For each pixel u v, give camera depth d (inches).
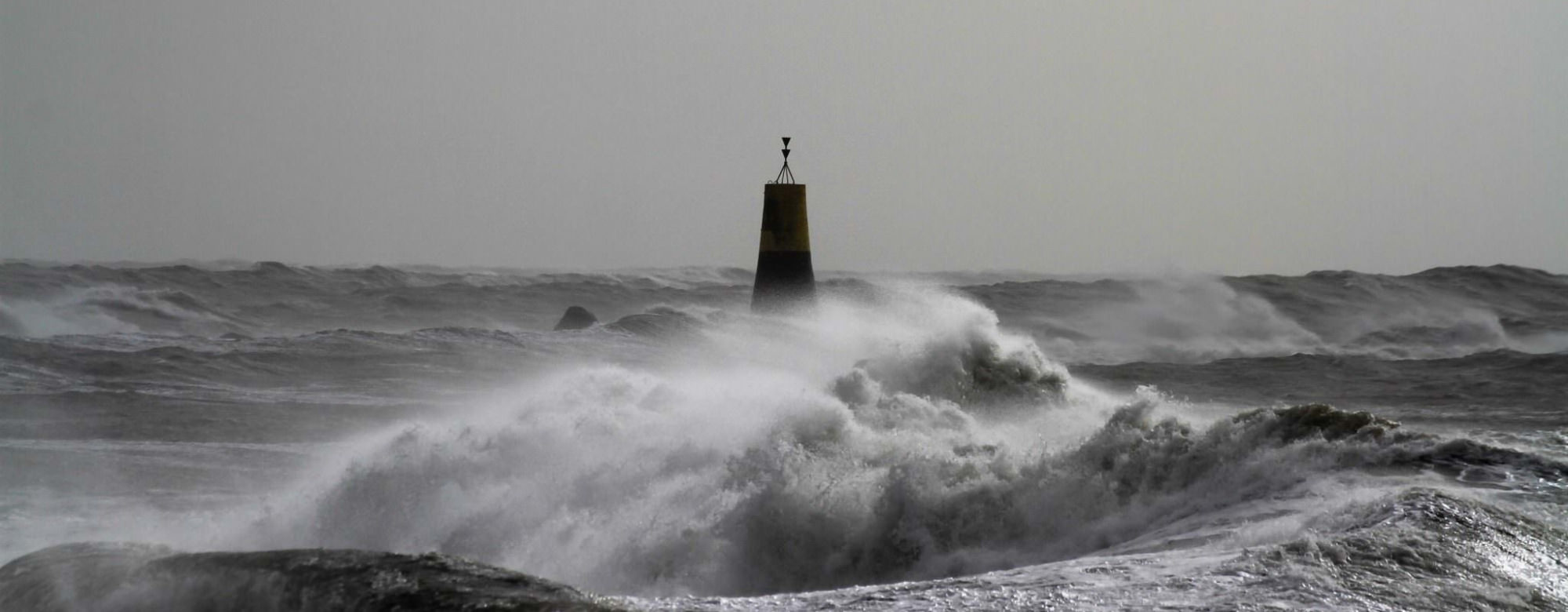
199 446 2325.3
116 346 3713.1
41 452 2213.3
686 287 7716.5
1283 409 1551.4
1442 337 5260.8
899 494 1430.9
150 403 2832.2
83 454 2210.9
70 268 6195.9
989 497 1414.9
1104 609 919.0
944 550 1384.1
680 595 1386.6
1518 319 5669.3
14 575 1004.6
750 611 919.7
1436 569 1024.9
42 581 977.5
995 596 960.9
